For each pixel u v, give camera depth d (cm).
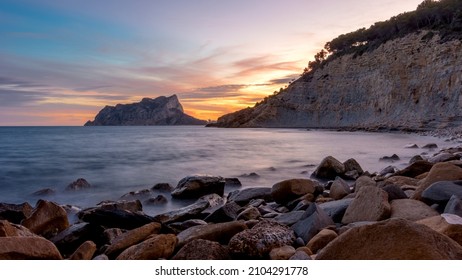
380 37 9888
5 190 1445
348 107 8819
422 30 7644
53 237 668
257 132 8031
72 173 1912
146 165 2261
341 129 7888
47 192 1352
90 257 533
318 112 9669
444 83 6519
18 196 1339
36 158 2650
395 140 4366
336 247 380
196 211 877
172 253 505
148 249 474
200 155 2906
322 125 9381
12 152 3145
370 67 8475
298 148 3494
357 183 902
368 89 8375
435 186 643
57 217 723
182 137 6216
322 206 733
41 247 464
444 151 2233
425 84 6925
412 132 6003
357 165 1545
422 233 352
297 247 513
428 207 600
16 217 820
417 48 7388
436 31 7300
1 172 1928
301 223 580
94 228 682
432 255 336
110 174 1884
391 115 7431
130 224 740
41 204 724
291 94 10862
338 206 695
